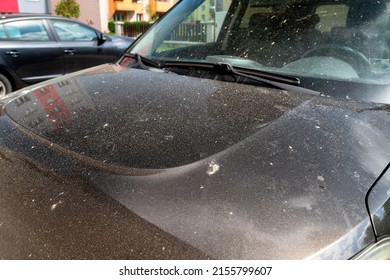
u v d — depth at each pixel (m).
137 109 1.36
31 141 1.22
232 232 0.86
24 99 1.57
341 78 1.55
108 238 0.88
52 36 5.49
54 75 5.58
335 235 0.86
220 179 0.99
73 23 5.76
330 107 1.35
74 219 0.93
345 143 1.12
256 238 0.85
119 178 1.01
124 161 1.07
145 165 1.05
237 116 1.28
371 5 1.70
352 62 1.61
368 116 1.29
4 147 1.22
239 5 2.12
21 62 5.21
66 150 1.15
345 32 1.70
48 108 1.44
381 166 1.06
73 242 0.89
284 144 1.11
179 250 0.85
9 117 1.42
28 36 5.30
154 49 2.18
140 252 0.85
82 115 1.34
